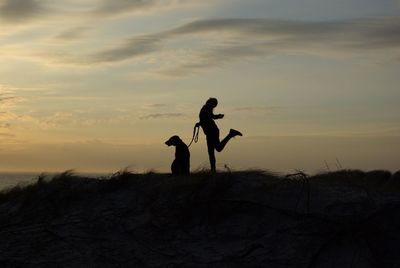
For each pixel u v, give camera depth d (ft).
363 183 44.04
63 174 49.03
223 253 35.58
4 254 37.68
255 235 36.70
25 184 50.70
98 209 42.11
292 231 36.35
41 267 35.88
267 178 43.01
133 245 37.42
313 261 33.96
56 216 42.63
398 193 40.81
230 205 39.11
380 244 34.65
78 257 36.63
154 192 42.70
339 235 35.37
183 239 37.45
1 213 45.47
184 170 46.98
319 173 47.24
